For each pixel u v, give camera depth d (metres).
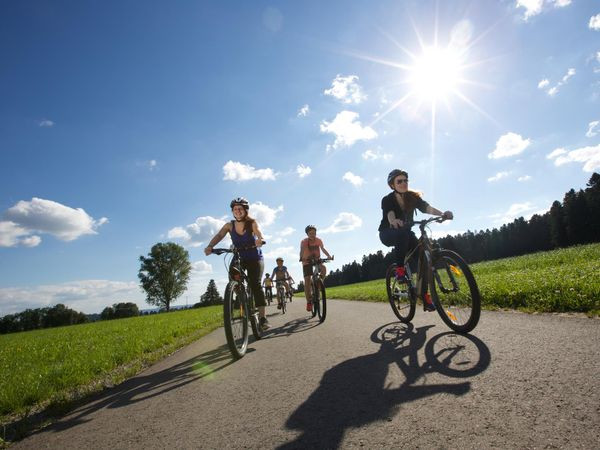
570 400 1.85
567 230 70.44
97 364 5.26
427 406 2.04
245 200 5.38
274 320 8.98
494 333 3.51
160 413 2.69
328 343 4.34
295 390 2.71
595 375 2.12
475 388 2.19
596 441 1.47
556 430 1.59
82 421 2.81
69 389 4.12
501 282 7.18
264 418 2.26
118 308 99.00
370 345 3.86
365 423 1.95
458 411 1.92
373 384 2.55
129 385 3.86
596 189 68.62
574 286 4.92
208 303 89.00
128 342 7.98
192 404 2.78
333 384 2.71
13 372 5.75
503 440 1.58
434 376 2.52
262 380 3.14
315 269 7.75
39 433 2.70
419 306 6.73
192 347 6.31
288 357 3.91
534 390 2.04
